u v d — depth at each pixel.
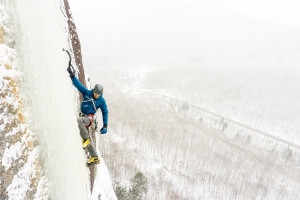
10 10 1.61
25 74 1.76
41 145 1.91
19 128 1.64
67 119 2.68
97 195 6.67
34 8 2.01
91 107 3.73
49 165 2.01
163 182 29.14
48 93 2.10
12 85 1.59
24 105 1.72
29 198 1.67
